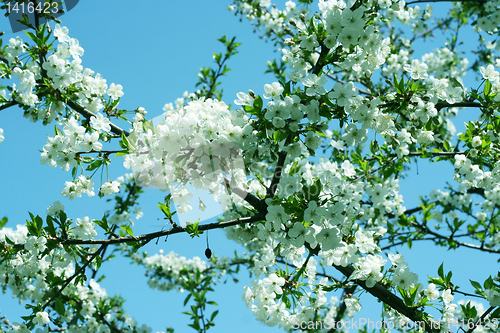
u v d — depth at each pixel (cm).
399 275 390
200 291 706
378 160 554
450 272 421
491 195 641
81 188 411
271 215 356
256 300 396
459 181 497
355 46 390
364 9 371
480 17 631
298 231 354
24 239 435
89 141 385
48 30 423
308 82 353
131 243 389
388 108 388
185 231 375
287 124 346
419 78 393
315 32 395
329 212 345
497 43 646
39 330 444
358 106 364
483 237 672
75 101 446
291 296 406
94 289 580
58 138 388
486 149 470
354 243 404
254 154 353
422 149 512
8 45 412
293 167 406
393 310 414
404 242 669
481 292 411
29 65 418
